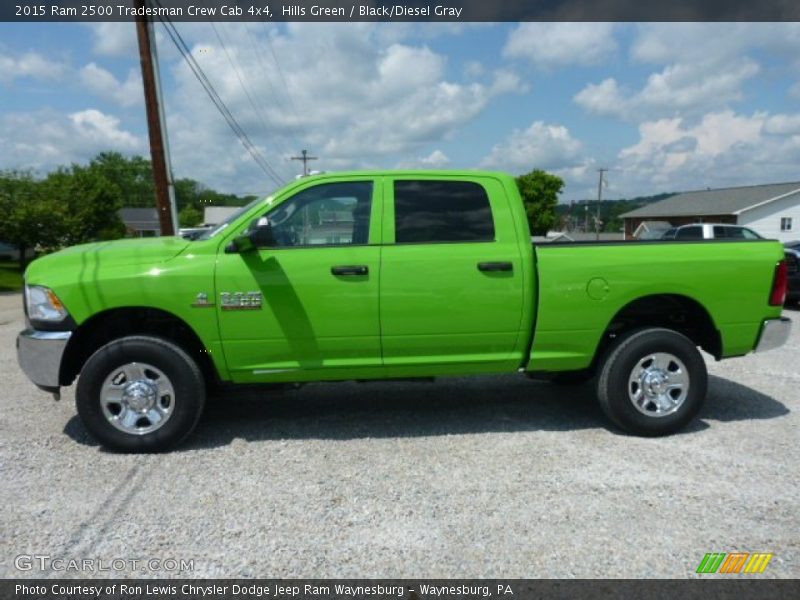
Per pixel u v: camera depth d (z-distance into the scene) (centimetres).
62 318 421
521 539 318
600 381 470
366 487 379
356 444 454
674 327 504
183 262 431
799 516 341
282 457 429
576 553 305
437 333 450
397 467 410
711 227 1967
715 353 484
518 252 453
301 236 447
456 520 338
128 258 434
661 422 461
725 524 332
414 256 442
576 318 457
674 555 303
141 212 7019
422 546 312
